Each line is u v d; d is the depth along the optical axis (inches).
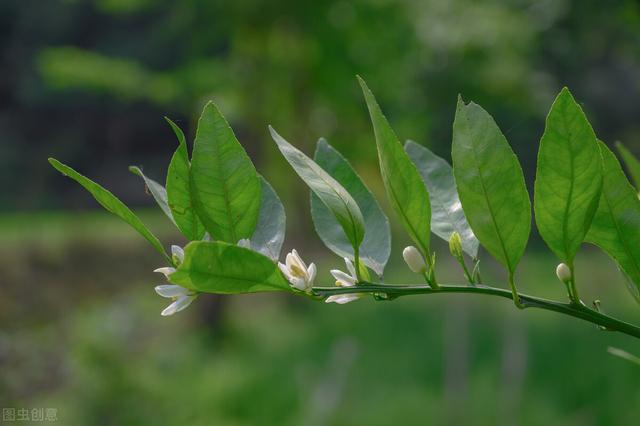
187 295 41.8
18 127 1058.7
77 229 625.9
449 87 377.1
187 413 285.9
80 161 1049.5
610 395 271.9
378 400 279.9
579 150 39.6
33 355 332.8
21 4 979.9
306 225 497.7
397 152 42.4
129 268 579.2
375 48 396.2
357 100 415.2
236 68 428.5
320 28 395.2
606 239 44.6
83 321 367.9
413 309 442.0
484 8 365.4
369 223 49.4
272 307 486.3
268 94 440.5
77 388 271.0
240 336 417.1
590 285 439.2
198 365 353.7
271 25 404.8
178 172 43.7
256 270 39.6
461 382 260.8
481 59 366.3
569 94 39.2
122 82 432.8
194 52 428.8
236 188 42.8
